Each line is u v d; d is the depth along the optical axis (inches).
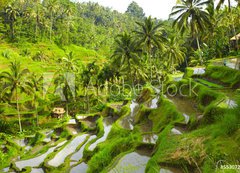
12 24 4690.0
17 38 4653.1
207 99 879.1
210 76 1165.1
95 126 1541.6
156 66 3014.3
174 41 2645.2
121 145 855.7
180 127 772.0
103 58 5108.3
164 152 515.5
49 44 4918.8
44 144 1720.0
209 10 2167.8
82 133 1497.3
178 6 1866.4
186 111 948.6
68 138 1584.6
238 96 444.8
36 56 4281.5
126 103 1766.7
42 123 2554.1
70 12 5433.1
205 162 370.6
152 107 1269.7
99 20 7760.8
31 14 4909.0
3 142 1957.4
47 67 3786.9
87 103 2760.8
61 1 6166.3
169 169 454.6
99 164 836.6
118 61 2281.0
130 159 693.9
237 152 345.1
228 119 418.3
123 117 1343.5
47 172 1069.1
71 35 5492.1
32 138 1962.4
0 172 1241.4
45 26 5059.1
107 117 1636.3
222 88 955.3
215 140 411.2
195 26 1852.9
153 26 2142.0
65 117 2493.8
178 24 1881.2
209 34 2490.2
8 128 2374.5
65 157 1167.6
